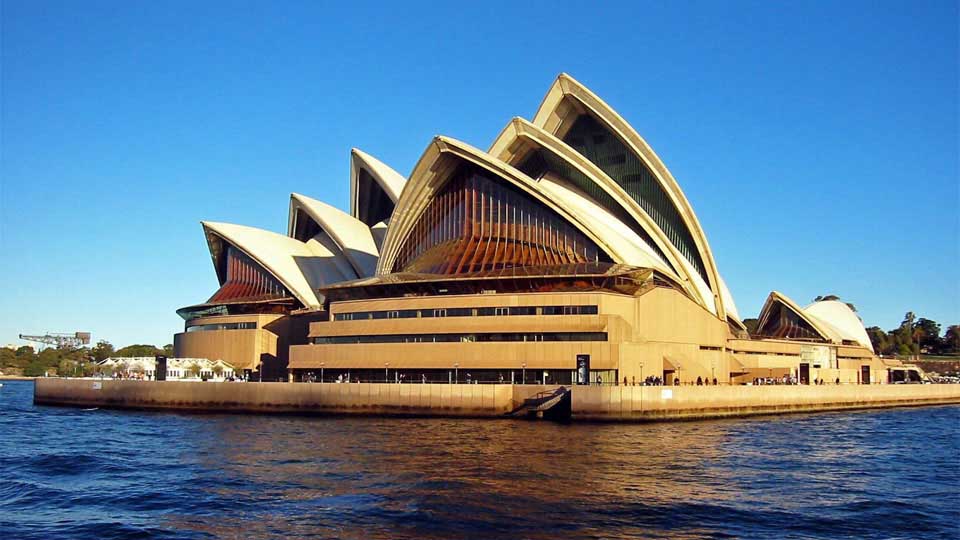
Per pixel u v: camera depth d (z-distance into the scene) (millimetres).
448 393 70375
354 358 81000
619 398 65562
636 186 94375
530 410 69188
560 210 84812
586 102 89500
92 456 46281
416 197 92125
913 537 28547
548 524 29141
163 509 32125
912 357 189375
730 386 74312
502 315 76375
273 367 100062
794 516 31016
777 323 125938
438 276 83438
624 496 33688
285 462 42750
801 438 56094
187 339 108312
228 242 107875
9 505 33375
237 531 28672
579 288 79000
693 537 27859
